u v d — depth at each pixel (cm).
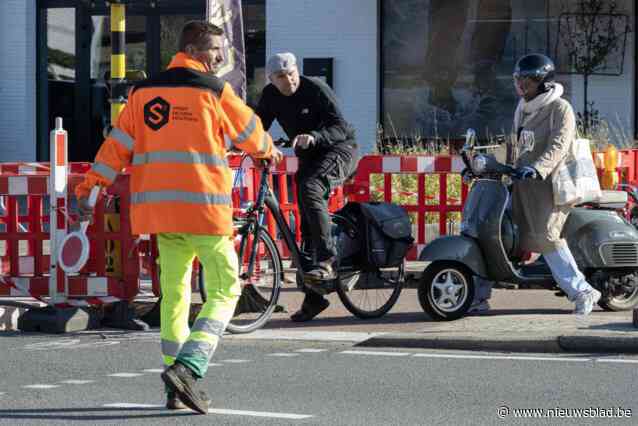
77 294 2862
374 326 2728
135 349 2527
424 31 6425
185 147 1862
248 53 6662
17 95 6875
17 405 1938
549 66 2681
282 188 3684
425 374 2181
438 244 2716
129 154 1923
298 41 6519
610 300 2838
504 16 6341
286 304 3078
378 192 4206
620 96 6262
